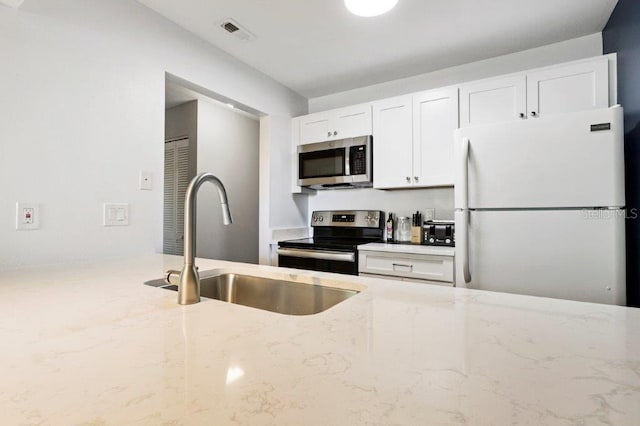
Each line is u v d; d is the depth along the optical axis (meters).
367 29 2.12
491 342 0.55
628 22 1.71
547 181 1.59
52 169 1.43
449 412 0.35
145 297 0.86
